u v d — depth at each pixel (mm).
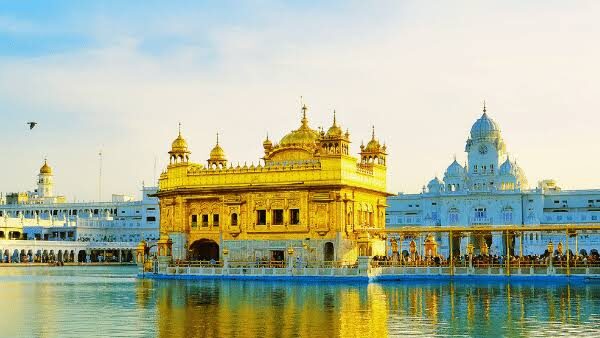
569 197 174875
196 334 37531
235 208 93125
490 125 183750
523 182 189000
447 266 82938
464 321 42938
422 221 178500
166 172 99625
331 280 78812
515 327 40469
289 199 90438
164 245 91750
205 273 86062
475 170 183125
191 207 96250
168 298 58219
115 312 48031
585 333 38375
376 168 101125
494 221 171375
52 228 182625
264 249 91188
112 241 182500
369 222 97562
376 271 80500
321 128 101562
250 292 64062
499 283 77062
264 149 108188
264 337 36344
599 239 148125
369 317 44625
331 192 88438
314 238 88688
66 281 85188
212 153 106812
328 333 37812
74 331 39219
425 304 52531
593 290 66375
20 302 55812
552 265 80125
